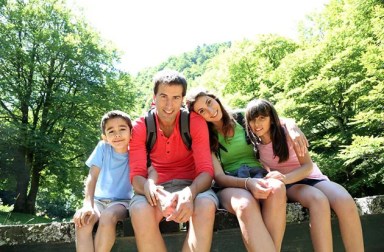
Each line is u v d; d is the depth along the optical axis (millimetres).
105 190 2459
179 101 2334
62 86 18422
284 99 12656
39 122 18516
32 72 17328
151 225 1982
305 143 2396
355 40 12039
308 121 12891
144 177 2283
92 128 18125
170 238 2424
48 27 18297
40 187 19719
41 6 17922
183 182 2443
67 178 18094
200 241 1945
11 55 16516
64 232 2236
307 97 12266
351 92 11250
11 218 13969
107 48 19688
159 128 2404
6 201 20875
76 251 2139
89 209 2125
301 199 2244
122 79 19984
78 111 18078
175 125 2414
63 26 18594
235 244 2475
